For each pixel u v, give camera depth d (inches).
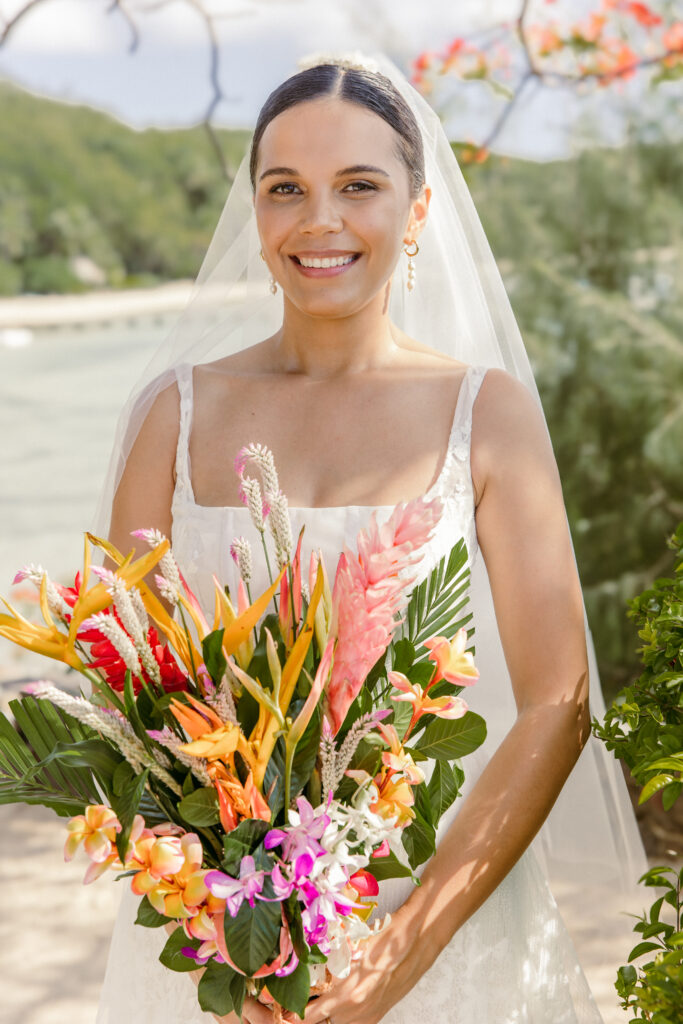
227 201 82.8
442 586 63.8
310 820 52.5
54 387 589.3
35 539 351.9
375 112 69.1
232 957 53.4
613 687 182.4
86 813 52.1
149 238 1190.9
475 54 185.0
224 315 83.0
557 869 82.1
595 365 185.9
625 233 190.5
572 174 192.1
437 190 80.4
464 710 57.1
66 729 59.7
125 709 54.6
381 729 55.1
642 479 186.2
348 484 71.1
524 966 72.6
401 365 75.0
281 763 55.9
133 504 75.4
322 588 55.2
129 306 987.9
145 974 72.7
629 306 186.4
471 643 76.1
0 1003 137.9
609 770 81.4
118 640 52.7
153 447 75.7
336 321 73.2
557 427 188.7
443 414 72.6
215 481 73.4
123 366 645.3
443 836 70.1
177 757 53.9
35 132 1178.6
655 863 135.5
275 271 71.2
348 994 62.6
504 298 83.1
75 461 450.0
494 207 194.2
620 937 81.7
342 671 54.3
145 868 51.3
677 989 56.1
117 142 1208.2
